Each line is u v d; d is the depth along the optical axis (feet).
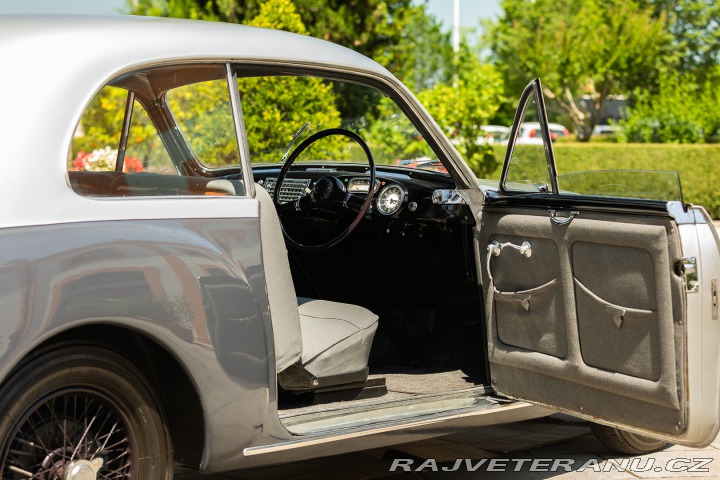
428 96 43.27
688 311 9.90
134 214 8.93
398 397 12.15
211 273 9.27
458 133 43.19
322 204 14.20
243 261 9.61
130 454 9.16
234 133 10.23
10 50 8.95
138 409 9.13
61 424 8.67
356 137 13.32
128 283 8.64
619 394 10.59
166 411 9.81
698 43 106.73
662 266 9.99
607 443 13.89
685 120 74.79
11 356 7.91
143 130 10.22
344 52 11.42
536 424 15.98
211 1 53.78
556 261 11.14
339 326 11.78
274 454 9.99
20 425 8.30
